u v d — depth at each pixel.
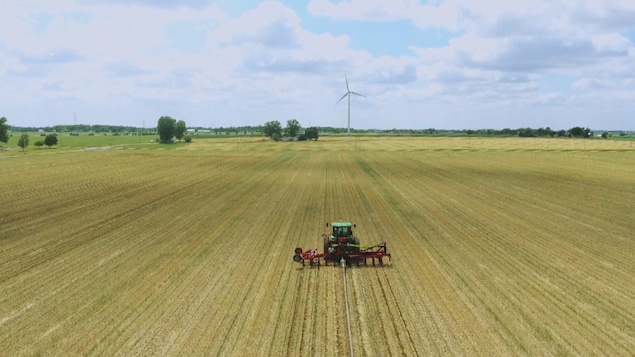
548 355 13.56
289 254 23.98
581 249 24.88
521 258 23.19
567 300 17.70
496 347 13.99
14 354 13.81
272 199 41.88
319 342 14.29
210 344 14.23
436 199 41.56
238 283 19.56
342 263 21.38
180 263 22.44
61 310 16.94
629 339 14.59
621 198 41.84
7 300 17.98
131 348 14.05
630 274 20.80
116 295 18.33
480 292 18.45
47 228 30.28
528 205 38.34
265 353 13.66
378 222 31.91
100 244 26.12
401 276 20.42
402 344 14.14
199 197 42.97
